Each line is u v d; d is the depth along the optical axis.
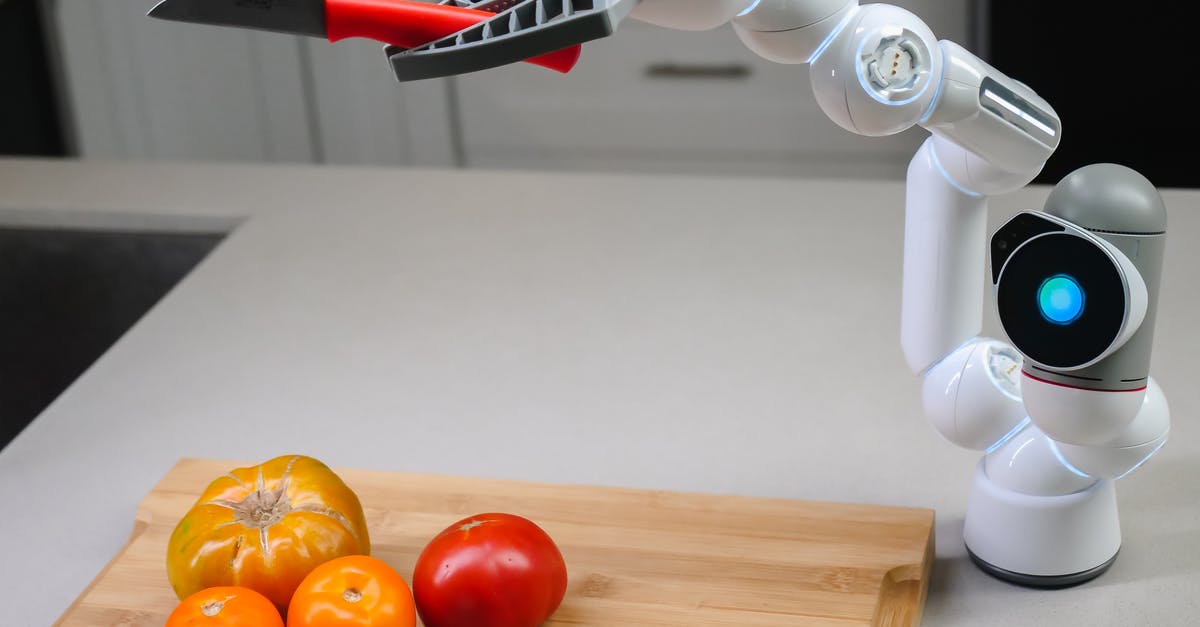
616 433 1.75
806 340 1.87
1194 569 1.54
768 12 1.36
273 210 2.22
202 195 2.28
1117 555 1.56
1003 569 1.55
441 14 1.30
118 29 3.96
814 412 1.76
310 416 1.80
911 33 1.37
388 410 1.80
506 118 3.99
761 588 1.53
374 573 1.43
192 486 1.67
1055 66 3.12
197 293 2.03
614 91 3.87
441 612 1.47
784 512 1.60
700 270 2.01
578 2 1.28
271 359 1.90
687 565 1.55
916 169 1.50
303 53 3.99
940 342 1.52
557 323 1.93
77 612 1.54
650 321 1.92
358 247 2.11
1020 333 1.41
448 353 1.89
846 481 1.67
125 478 1.73
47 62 3.92
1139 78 3.09
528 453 1.73
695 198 2.18
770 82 3.73
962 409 1.52
